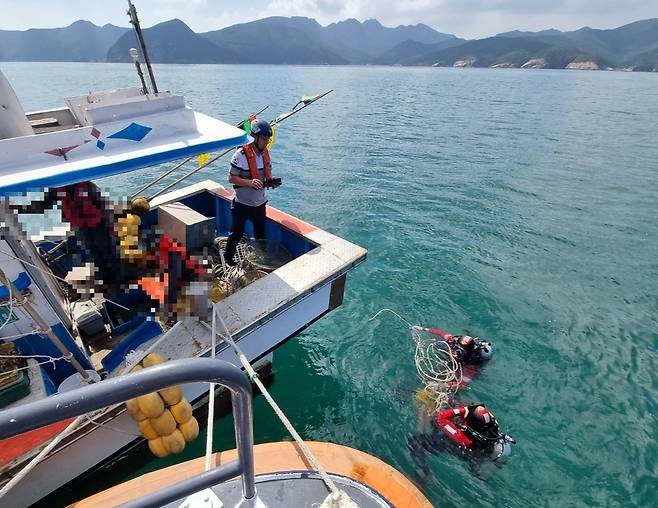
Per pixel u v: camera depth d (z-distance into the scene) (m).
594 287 8.86
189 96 42.28
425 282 8.82
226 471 1.59
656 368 6.62
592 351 6.96
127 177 14.99
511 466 5.01
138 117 3.14
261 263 5.45
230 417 5.14
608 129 28.14
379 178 16.25
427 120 31.00
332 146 21.61
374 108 37.59
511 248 10.52
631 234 11.51
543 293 8.58
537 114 35.19
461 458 5.08
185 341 3.96
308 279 4.69
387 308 7.86
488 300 8.26
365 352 6.69
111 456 3.87
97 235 3.83
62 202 3.46
